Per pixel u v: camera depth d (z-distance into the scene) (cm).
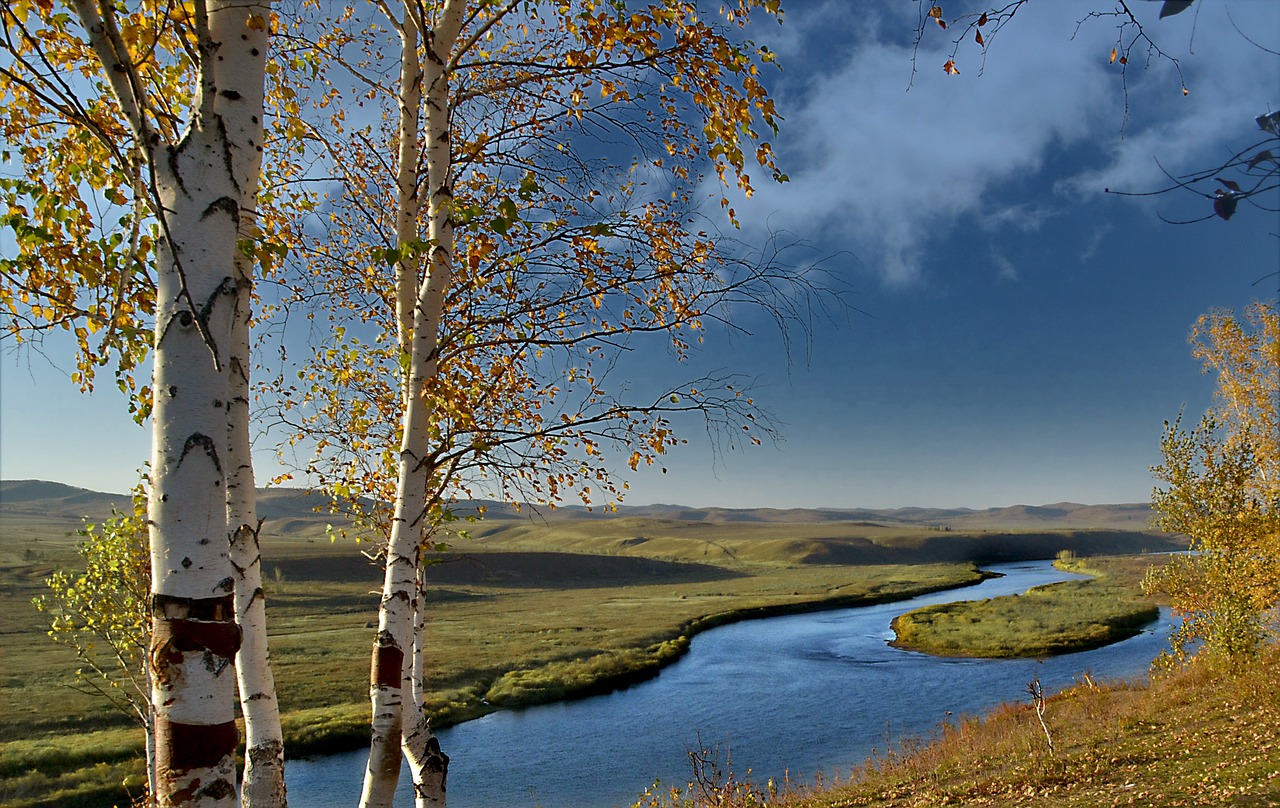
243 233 540
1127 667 3888
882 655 4925
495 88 726
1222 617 2089
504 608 8225
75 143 579
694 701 3734
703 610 7788
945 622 6072
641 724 3319
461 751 2998
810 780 2289
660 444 704
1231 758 1321
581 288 730
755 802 1612
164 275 376
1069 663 4172
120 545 1559
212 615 358
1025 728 2164
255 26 403
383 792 641
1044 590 8331
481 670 4538
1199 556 2231
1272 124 188
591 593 10344
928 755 2114
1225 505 2084
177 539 356
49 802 2300
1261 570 2042
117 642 1537
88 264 552
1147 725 1834
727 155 626
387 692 654
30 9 470
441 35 696
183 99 570
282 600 8144
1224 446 2105
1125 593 7262
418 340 688
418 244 554
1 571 8144
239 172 400
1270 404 1952
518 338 717
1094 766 1517
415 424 687
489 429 714
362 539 916
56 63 559
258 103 416
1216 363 2020
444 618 7238
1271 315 1819
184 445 362
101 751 2761
